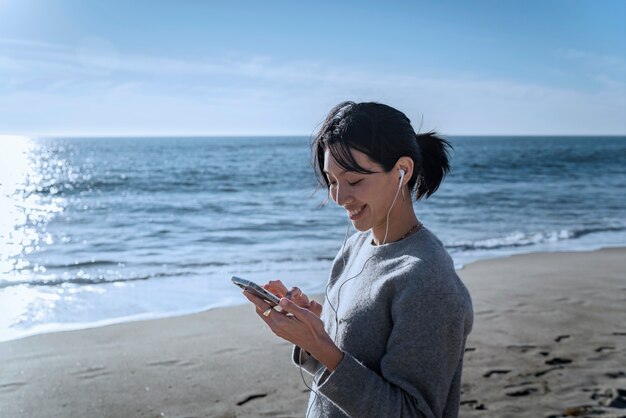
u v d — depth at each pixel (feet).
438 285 4.46
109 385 14.06
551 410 12.62
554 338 17.39
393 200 4.84
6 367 15.19
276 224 47.50
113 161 196.13
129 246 37.47
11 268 29.84
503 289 23.75
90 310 21.26
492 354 15.99
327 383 4.31
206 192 81.92
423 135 5.23
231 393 13.65
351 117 4.71
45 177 122.83
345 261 5.86
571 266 28.99
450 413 4.72
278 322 4.38
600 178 106.11
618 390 13.61
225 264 30.30
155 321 19.58
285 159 193.47
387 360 4.46
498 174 116.47
